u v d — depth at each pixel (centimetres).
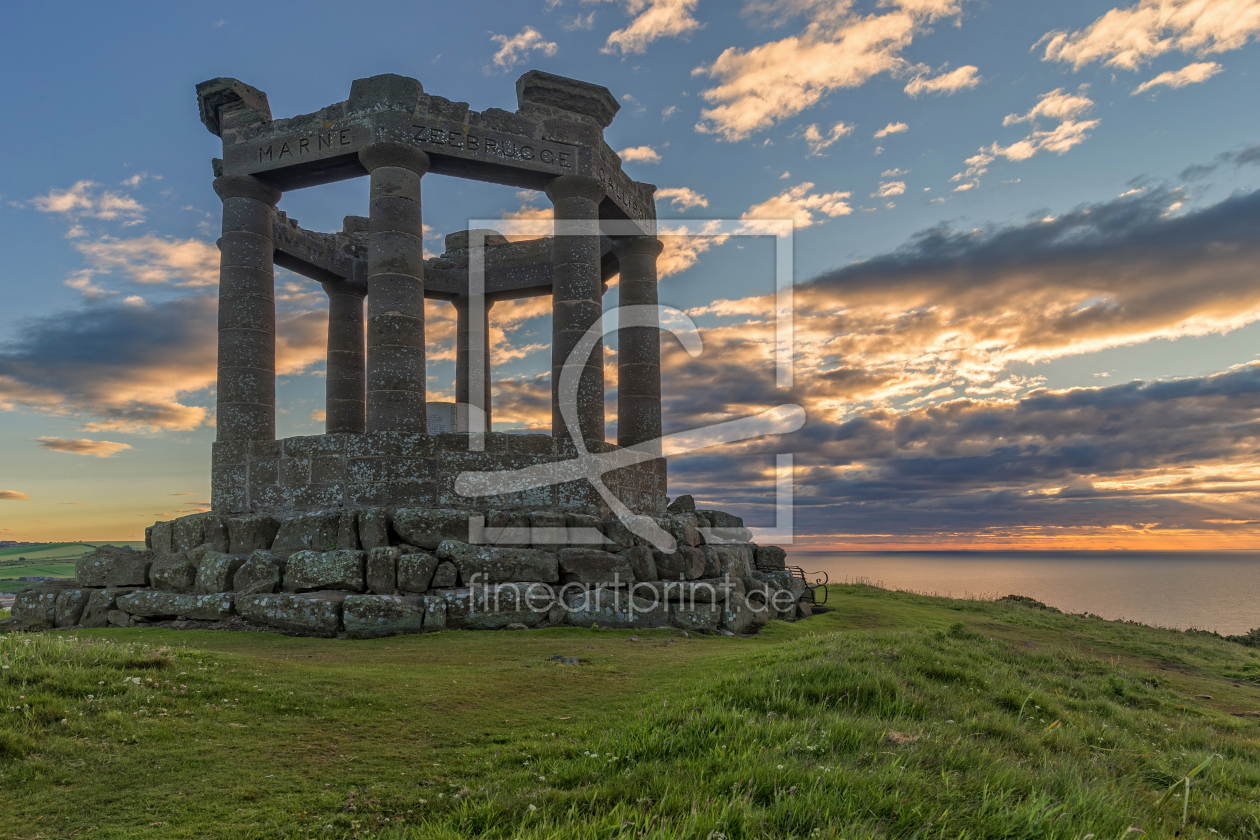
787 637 1869
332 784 661
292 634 1569
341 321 2720
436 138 2109
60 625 1784
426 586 1711
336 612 1561
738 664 1168
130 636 1532
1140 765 846
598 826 495
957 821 513
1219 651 2392
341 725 814
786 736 711
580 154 2275
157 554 1966
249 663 1006
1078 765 724
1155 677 1647
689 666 1223
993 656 1477
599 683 1084
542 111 2256
